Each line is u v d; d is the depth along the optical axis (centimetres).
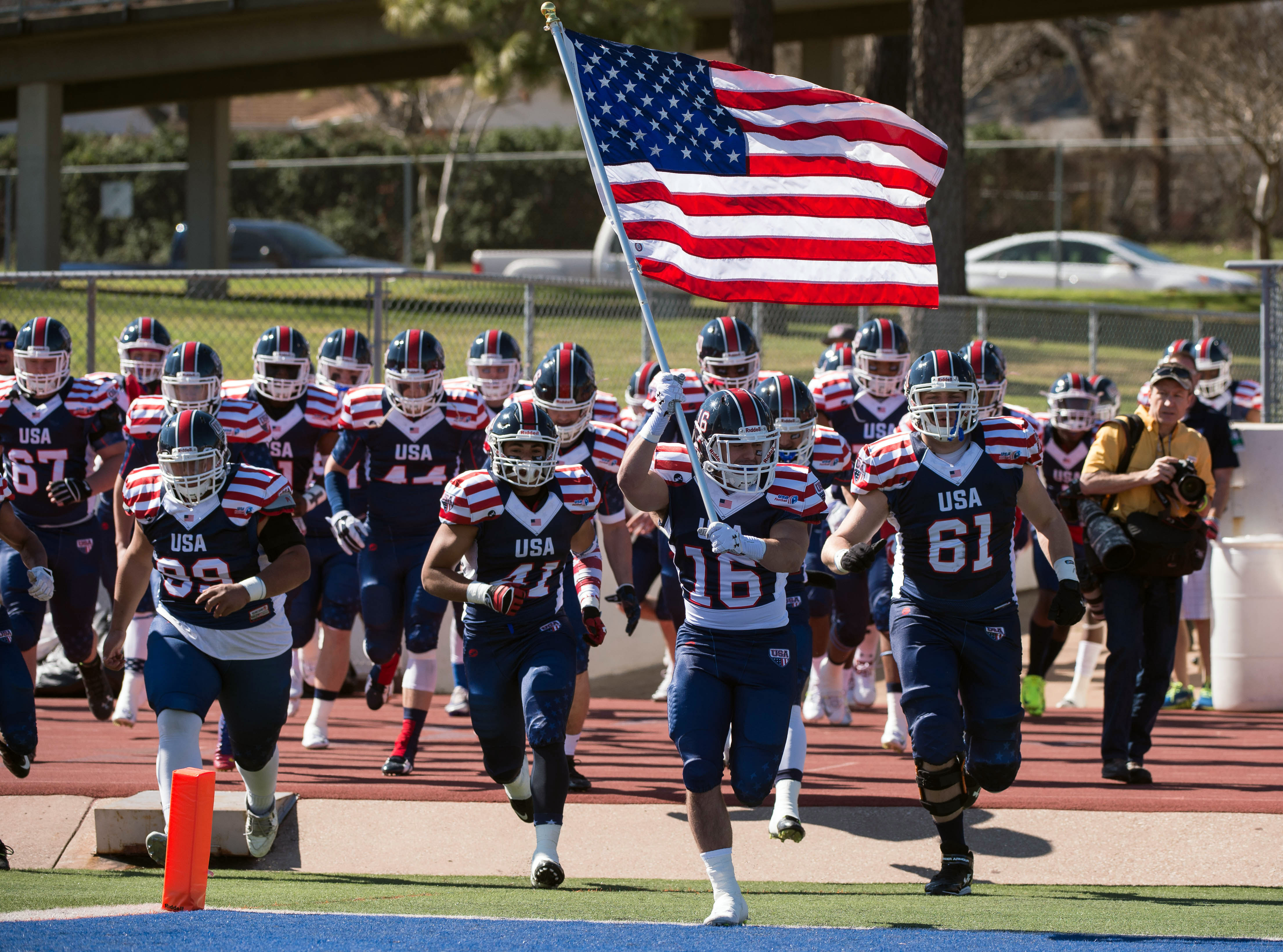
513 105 14212
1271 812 2194
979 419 1922
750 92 2208
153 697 1853
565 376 2244
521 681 1905
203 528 1848
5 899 1614
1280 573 3142
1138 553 2386
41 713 3150
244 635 1872
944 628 1892
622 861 2089
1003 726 1892
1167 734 2884
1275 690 3145
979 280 10569
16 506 2756
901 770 2516
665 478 1833
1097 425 3362
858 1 7681
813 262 2177
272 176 12275
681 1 7762
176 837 1545
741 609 1783
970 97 14550
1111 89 15238
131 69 8969
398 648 2656
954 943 1395
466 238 11981
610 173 2133
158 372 2972
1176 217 13688
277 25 8669
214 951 1266
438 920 1514
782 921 1619
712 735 1733
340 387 2994
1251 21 11388
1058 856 2080
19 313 5488
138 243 11725
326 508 2744
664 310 4734
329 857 2109
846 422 2941
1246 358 6850
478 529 1892
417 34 7375
